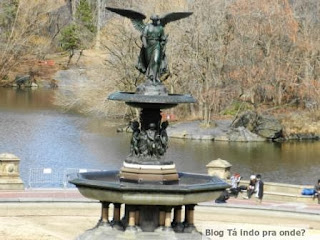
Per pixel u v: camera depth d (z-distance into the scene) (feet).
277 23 432.66
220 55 417.08
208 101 411.54
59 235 164.86
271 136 406.00
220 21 420.77
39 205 187.52
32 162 309.42
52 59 655.35
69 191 216.13
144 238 128.47
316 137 421.18
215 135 399.65
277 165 335.67
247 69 421.59
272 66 427.33
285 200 215.72
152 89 134.82
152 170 132.57
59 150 340.80
